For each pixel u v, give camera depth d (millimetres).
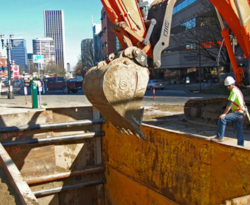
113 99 4000
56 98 20906
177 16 41094
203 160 5332
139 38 4645
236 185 4605
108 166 8617
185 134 5770
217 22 22719
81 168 8609
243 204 3373
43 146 8062
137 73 4148
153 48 4730
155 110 13117
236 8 7145
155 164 6641
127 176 7645
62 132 8422
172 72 49562
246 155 4445
